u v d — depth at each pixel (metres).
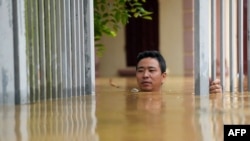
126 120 2.61
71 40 4.02
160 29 17.14
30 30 3.59
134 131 2.26
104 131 2.28
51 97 3.82
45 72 3.75
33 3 3.61
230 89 4.57
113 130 2.30
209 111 2.94
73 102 3.60
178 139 2.07
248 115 2.74
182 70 16.81
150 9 17.12
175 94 4.42
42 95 3.73
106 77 15.44
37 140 2.11
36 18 3.63
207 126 2.38
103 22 5.75
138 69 5.00
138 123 2.49
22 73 3.47
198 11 3.98
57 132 2.28
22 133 2.28
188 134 2.17
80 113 2.95
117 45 17.98
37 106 3.35
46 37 3.76
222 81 4.55
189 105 3.30
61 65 3.90
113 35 5.82
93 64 4.27
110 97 4.05
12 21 3.42
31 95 3.62
